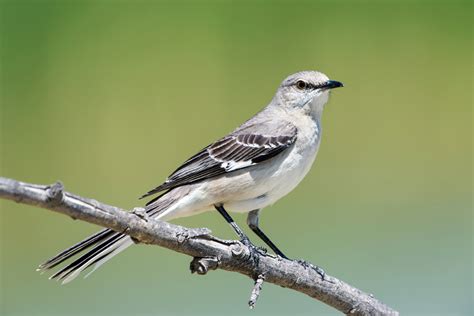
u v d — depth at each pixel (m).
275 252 9.25
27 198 6.02
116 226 6.66
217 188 8.92
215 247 7.31
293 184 9.20
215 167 8.95
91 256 7.74
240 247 7.42
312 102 9.48
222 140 9.12
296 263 7.97
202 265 7.25
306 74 9.61
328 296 8.11
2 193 5.93
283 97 9.63
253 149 8.97
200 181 9.01
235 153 8.98
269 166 9.00
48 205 6.13
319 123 9.52
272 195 9.12
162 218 8.98
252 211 9.37
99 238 7.75
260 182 8.95
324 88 9.49
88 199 6.46
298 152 9.12
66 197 6.28
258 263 7.68
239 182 8.93
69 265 7.69
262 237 9.33
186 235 7.05
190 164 9.08
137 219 6.76
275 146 8.98
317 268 8.12
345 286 8.17
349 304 8.17
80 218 6.42
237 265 7.52
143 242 6.93
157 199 9.02
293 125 9.21
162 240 6.94
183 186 9.02
